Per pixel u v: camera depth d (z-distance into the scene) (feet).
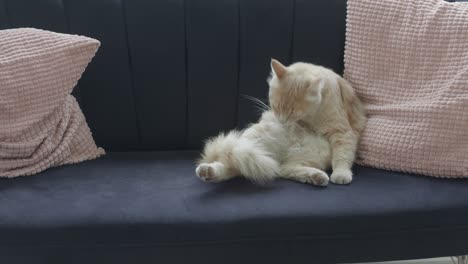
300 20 6.07
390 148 5.27
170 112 6.12
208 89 6.08
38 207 4.55
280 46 6.10
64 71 5.33
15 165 5.18
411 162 5.16
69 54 5.34
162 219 4.44
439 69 5.32
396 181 5.08
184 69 6.03
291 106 5.51
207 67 6.02
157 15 5.91
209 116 6.16
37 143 5.28
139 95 6.05
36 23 5.83
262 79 6.14
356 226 4.56
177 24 5.94
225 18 5.98
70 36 5.46
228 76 6.07
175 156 5.97
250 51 6.05
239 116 6.21
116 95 6.00
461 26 5.27
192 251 4.56
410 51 5.52
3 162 5.14
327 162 5.52
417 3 5.65
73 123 5.66
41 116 5.29
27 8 5.82
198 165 5.34
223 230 4.45
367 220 4.55
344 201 4.68
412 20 5.58
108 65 5.92
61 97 5.39
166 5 5.92
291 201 4.68
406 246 4.74
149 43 5.93
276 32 6.06
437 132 5.04
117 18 5.89
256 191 4.90
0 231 4.33
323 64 6.21
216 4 5.97
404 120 5.32
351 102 5.78
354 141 5.54
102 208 4.55
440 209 4.60
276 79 5.64
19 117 5.17
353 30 5.88
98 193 4.83
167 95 6.06
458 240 4.75
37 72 5.18
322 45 6.14
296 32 6.09
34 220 4.39
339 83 5.80
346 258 4.74
